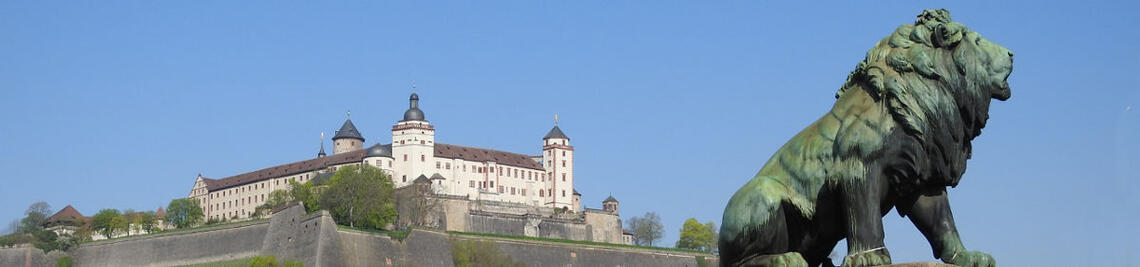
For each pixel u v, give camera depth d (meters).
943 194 14.52
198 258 178.38
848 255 13.86
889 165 14.03
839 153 14.00
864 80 14.43
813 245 14.48
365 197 188.88
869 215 13.81
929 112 14.00
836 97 14.84
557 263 182.38
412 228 176.12
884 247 13.84
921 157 14.02
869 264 13.63
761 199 14.06
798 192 14.20
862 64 14.55
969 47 14.32
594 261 183.75
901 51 14.35
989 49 14.38
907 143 13.98
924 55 14.20
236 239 176.50
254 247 174.25
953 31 14.29
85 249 187.88
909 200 14.54
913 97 14.04
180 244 180.75
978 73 14.27
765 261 14.14
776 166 14.56
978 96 14.29
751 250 14.23
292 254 167.62
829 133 14.21
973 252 14.16
